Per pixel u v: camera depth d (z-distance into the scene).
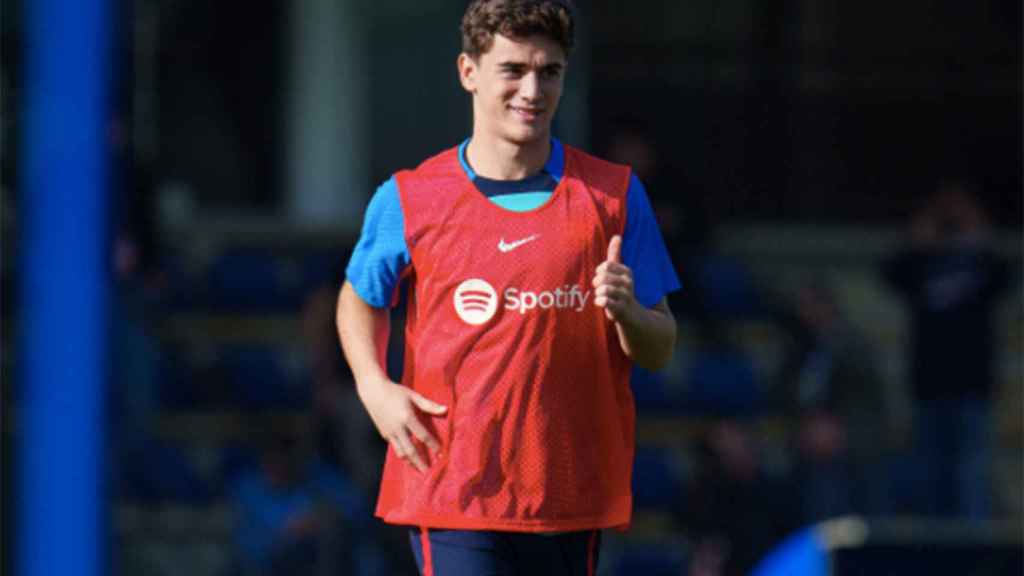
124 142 36.34
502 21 13.60
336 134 53.47
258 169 54.06
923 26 57.03
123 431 39.22
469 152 14.08
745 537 37.53
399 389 13.91
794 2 56.69
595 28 55.94
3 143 38.88
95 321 21.30
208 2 53.62
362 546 35.72
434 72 53.53
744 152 56.50
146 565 39.66
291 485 36.84
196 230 50.75
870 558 16.02
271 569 36.34
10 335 36.38
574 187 13.91
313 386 39.91
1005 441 47.34
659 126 56.28
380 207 14.02
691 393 44.91
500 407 13.77
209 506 40.88
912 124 56.97
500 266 13.73
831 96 56.84
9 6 40.34
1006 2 56.97
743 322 48.06
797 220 56.62
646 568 40.75
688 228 42.16
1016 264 51.94
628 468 14.18
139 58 48.97
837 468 40.00
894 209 56.81
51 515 21.61
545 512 13.84
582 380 13.85
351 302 14.30
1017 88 56.84
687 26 56.41
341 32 53.47
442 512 13.87
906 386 46.66
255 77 54.06
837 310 43.38
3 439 34.69
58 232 21.11
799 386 41.31
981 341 39.44
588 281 13.80
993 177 56.81
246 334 46.94
